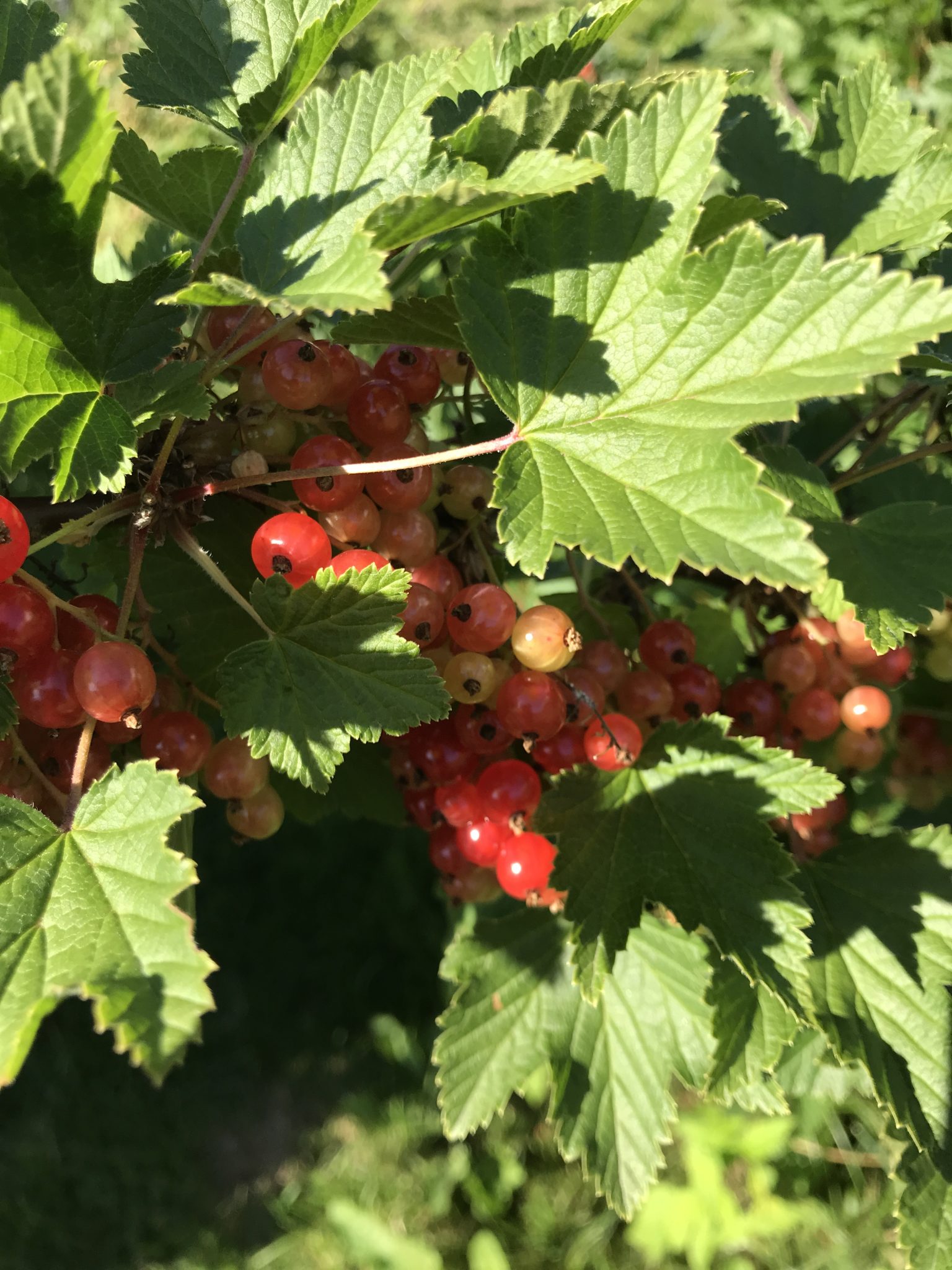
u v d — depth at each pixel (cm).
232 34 15
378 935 41
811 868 17
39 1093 37
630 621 18
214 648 15
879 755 18
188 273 12
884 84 17
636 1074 16
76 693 12
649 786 15
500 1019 17
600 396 13
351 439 15
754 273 12
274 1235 34
